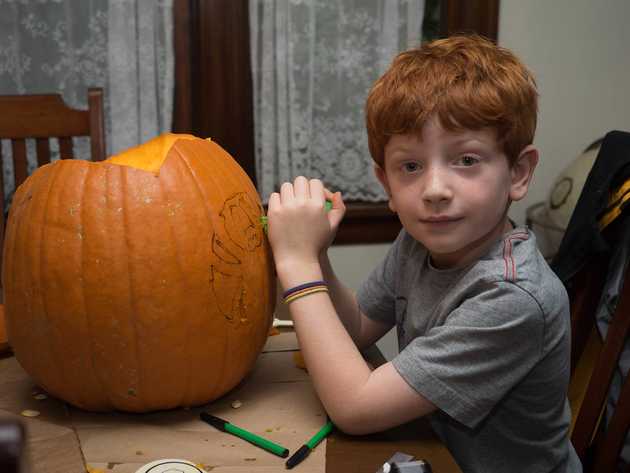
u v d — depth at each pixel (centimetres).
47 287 70
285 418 75
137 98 171
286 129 180
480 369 71
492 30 187
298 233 77
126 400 74
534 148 75
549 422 82
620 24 192
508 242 76
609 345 93
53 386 74
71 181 71
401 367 71
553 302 73
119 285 69
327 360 72
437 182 69
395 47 179
